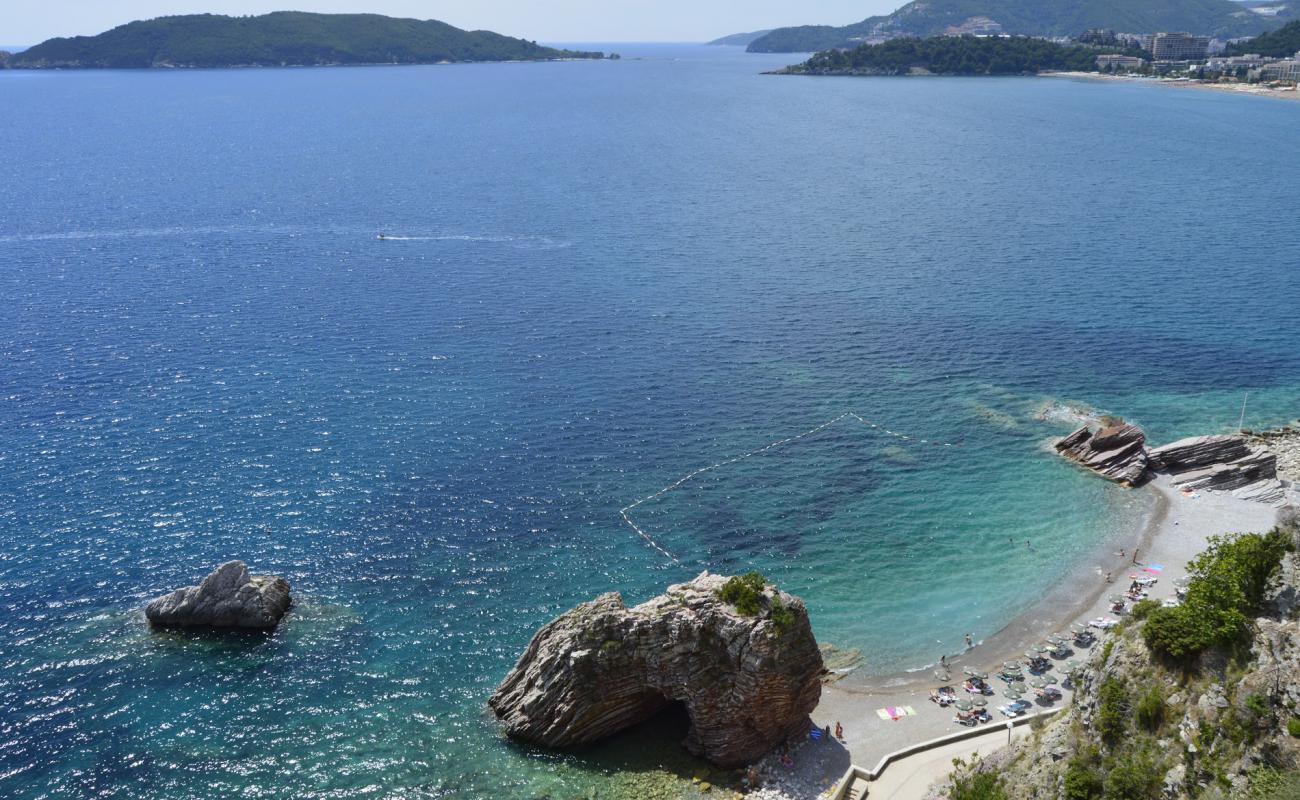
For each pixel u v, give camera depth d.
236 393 108.50
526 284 156.12
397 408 105.69
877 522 85.69
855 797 53.97
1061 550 81.44
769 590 58.38
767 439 100.62
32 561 76.44
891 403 109.94
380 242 185.25
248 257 171.75
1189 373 118.56
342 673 65.25
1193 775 40.94
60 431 97.88
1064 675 65.06
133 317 135.00
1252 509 86.94
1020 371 119.25
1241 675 42.62
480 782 56.41
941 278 159.88
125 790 55.41
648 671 58.44
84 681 63.88
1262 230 192.00
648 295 150.25
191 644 67.69
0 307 138.38
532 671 60.81
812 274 162.88
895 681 65.50
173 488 87.69
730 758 57.41
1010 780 48.31
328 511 84.75
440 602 72.94
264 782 56.12
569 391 111.44
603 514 85.62
